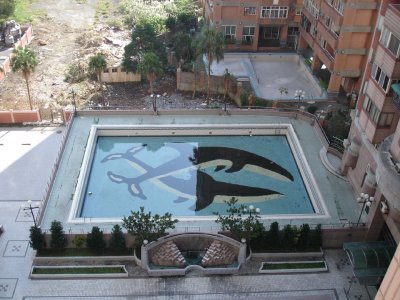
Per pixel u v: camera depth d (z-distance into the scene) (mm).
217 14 69625
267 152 52625
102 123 54500
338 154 50562
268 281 38031
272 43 74500
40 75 67062
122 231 39625
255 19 70812
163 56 67250
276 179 48469
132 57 67062
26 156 50625
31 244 38438
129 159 50625
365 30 56688
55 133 54531
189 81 64438
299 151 50875
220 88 64438
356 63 59406
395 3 38781
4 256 39156
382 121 40281
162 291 36875
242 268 38906
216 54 58531
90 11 90062
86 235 39062
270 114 57094
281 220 42125
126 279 37719
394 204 34562
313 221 42125
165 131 54094
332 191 45969
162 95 64000
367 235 40625
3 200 44812
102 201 44750
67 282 37250
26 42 75625
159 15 82125
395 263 23766
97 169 48812
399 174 34031
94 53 71875
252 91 63062
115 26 82438
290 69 71250
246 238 38500
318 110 59281
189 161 50719
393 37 37125
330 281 38188
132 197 45344
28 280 37250
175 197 45500
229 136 54969
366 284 35781
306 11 68625
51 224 39031
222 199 45500
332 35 59406
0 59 68750
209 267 38656
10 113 55031
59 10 89938
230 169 49656
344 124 53688
